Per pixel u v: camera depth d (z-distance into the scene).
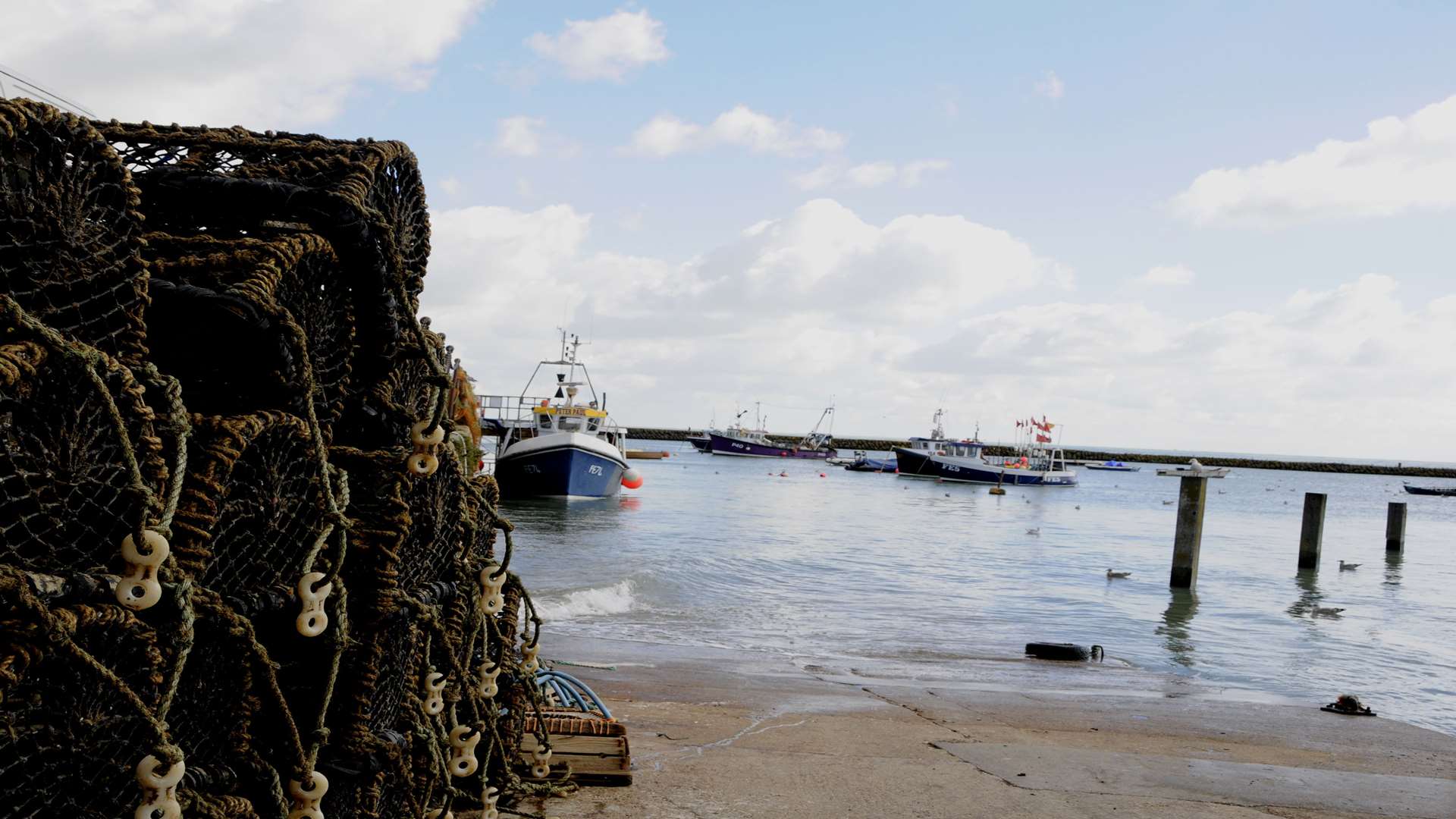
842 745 7.02
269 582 2.84
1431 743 8.87
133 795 2.31
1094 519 49.25
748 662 11.99
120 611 2.13
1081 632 16.22
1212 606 19.89
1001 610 18.50
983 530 39.56
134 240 2.39
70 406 2.17
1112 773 6.65
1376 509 69.81
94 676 2.16
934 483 82.88
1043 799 5.84
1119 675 12.54
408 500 3.41
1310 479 142.50
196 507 2.41
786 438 181.25
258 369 2.82
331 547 3.03
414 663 3.64
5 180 2.09
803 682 10.60
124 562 2.21
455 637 4.03
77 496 2.21
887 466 103.31
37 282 2.18
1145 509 59.97
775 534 33.47
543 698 6.27
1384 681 12.84
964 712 9.20
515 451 39.19
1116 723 9.07
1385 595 22.62
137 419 2.23
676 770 5.83
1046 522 45.34
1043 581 23.48
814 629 15.31
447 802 3.86
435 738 3.69
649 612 16.38
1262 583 24.20
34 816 2.18
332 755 3.12
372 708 3.30
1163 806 5.89
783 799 5.39
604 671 10.53
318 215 3.02
